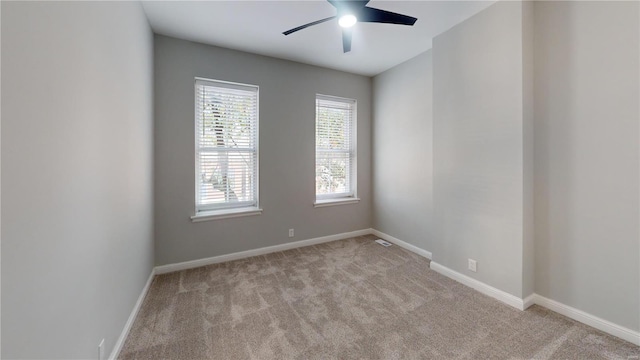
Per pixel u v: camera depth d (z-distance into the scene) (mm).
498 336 1815
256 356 1642
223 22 2568
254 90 3377
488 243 2369
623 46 1735
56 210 966
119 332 1657
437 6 2305
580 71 1923
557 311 2086
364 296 2365
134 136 1986
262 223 3422
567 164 2010
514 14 2129
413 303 2246
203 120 3105
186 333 1853
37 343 864
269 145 3436
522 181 2111
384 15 1908
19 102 782
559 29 2018
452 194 2693
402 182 3717
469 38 2488
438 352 1670
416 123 3467
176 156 2900
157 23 2572
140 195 2182
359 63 3674
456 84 2623
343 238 4082
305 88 3674
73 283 1089
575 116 1959
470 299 2305
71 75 1066
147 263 2477
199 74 2990
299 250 3576
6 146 732
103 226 1396
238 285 2572
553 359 1599
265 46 3105
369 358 1621
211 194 3189
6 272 735
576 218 1979
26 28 808
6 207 734
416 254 3430
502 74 2225
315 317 2047
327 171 4051
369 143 4293
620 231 1782
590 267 1918
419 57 3389
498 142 2268
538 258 2189
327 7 2328
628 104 1728
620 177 1773
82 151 1161
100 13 1347
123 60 1718
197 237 3031
